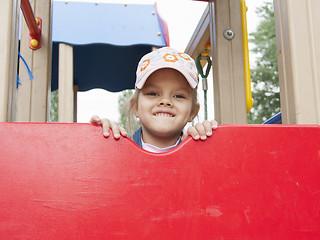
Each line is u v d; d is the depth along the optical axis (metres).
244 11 1.51
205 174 0.59
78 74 3.03
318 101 0.71
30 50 1.49
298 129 0.63
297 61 0.73
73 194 0.56
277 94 9.38
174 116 0.96
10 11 0.66
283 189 0.60
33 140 0.57
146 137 1.05
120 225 0.56
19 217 0.55
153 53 1.00
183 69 0.95
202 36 1.74
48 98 1.49
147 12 2.65
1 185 0.55
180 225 0.56
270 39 9.52
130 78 3.12
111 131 0.59
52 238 0.54
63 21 2.44
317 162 0.62
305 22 0.75
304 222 0.59
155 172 0.58
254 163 0.60
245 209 0.58
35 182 0.56
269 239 0.58
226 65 1.45
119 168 0.58
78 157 0.57
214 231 0.57
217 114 1.45
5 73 0.64
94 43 2.42
